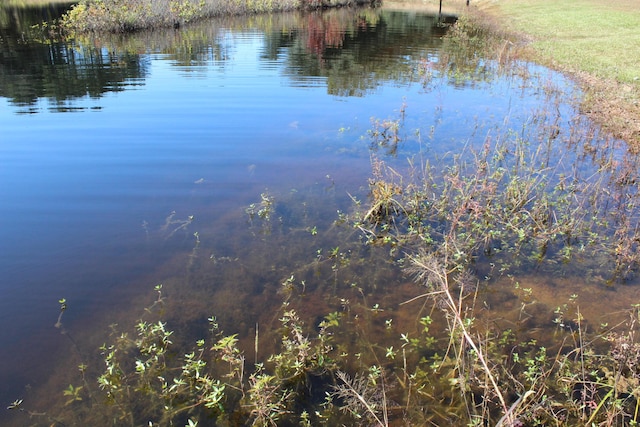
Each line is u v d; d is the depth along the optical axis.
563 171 7.41
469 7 39.62
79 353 3.90
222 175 7.26
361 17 31.45
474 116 10.12
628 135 8.73
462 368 3.60
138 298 4.56
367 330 4.21
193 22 25.81
